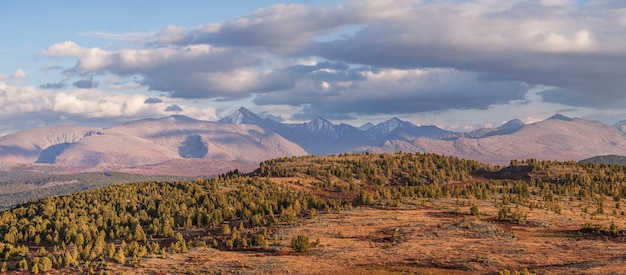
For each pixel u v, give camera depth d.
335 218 185.12
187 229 194.12
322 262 126.69
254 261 129.38
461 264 118.62
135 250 141.88
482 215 184.38
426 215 186.38
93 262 139.00
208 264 128.62
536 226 165.62
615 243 135.88
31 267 140.62
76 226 191.38
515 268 113.88
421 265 120.50
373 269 117.62
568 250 128.38
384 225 168.88
